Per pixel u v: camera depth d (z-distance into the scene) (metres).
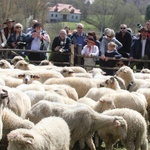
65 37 19.47
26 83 13.41
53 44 19.55
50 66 17.41
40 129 7.75
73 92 12.71
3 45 20.20
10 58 20.45
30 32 20.67
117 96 11.52
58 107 9.77
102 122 9.84
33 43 20.00
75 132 9.66
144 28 18.42
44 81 14.85
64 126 8.31
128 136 9.83
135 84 14.73
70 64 19.42
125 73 14.80
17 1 37.62
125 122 9.59
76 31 20.23
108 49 18.70
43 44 20.12
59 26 41.81
